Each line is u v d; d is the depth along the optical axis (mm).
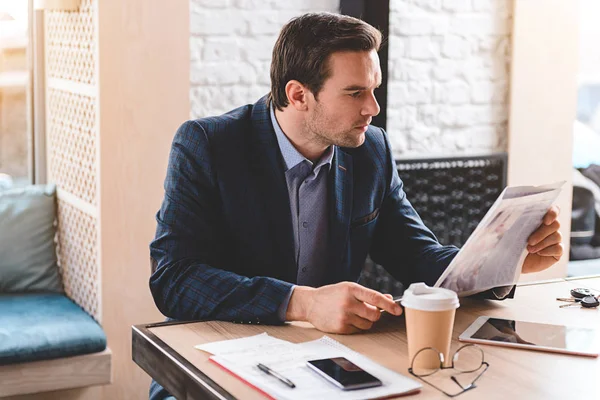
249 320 1524
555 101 3615
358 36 1662
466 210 3516
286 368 1261
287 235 1768
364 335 1453
